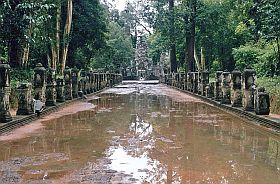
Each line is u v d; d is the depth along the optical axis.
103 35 33.72
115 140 8.84
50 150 7.78
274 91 13.38
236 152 7.56
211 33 33.69
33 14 18.30
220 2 32.22
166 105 17.94
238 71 14.70
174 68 41.62
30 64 26.34
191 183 5.48
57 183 5.49
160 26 33.62
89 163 6.67
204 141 8.73
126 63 65.88
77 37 31.52
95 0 32.59
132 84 49.12
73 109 16.16
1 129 9.77
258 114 11.87
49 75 15.80
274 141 8.74
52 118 13.02
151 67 68.50
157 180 5.63
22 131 10.23
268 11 14.56
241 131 10.18
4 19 17.36
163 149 7.81
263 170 6.21
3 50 20.62
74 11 30.30
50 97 15.86
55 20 26.45
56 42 26.09
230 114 14.06
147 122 11.91
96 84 30.20
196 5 31.64
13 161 6.85
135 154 7.37
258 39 22.81
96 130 10.35
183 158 7.04
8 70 10.61
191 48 32.38
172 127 10.86
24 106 12.40
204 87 21.86
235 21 30.80
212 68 37.47
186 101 20.22
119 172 6.08
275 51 18.75
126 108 16.55
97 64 48.16
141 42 70.62
